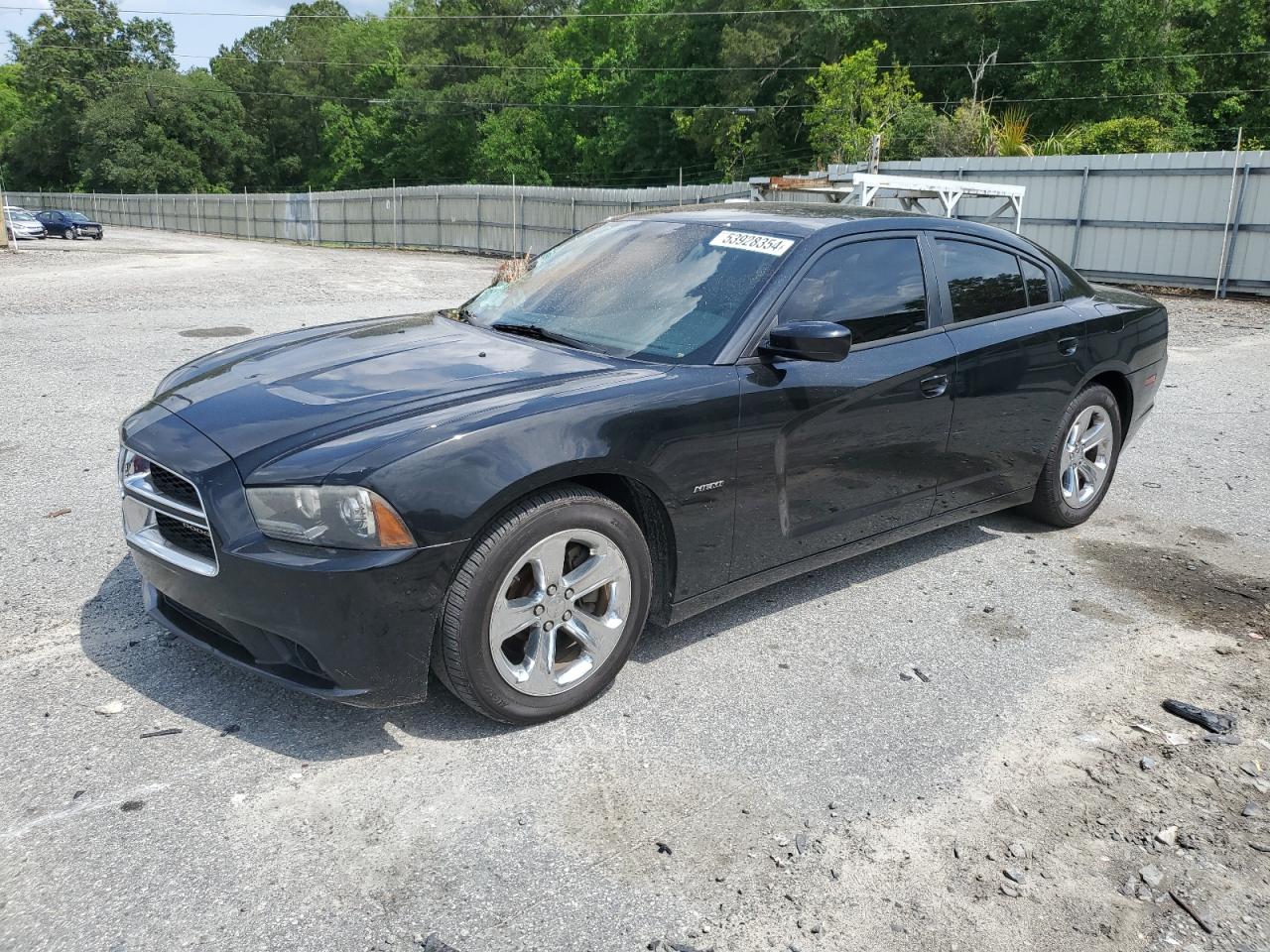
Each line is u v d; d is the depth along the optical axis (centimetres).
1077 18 3781
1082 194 1841
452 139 6975
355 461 261
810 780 280
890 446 378
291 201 4712
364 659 263
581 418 288
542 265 425
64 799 258
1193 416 769
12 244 2852
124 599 380
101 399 727
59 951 208
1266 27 3981
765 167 4575
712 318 342
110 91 8594
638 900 230
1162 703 330
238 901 225
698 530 325
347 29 8862
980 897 236
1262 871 248
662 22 5138
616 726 304
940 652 362
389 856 242
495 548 273
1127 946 222
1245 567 454
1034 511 489
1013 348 421
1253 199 1627
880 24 4372
